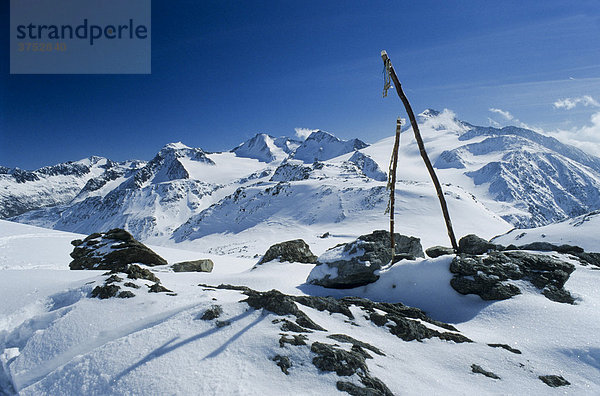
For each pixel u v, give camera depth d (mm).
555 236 21000
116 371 4566
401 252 12969
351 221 90750
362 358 4969
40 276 10312
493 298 8781
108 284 7602
